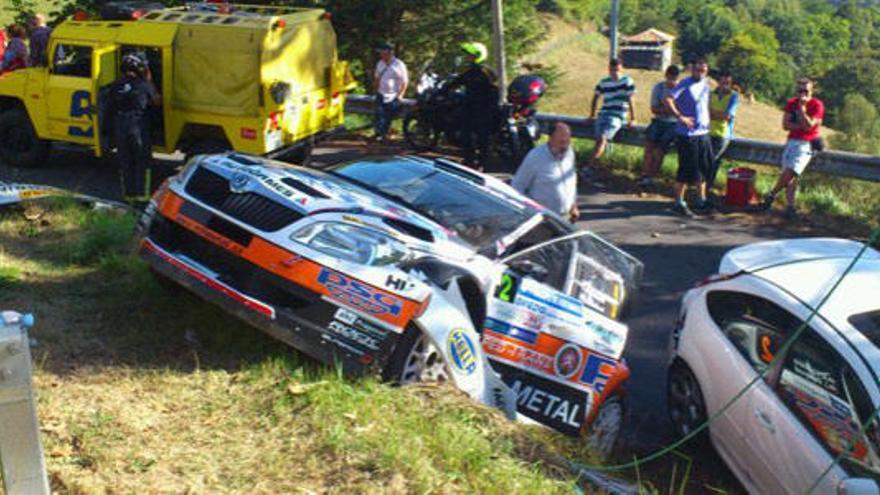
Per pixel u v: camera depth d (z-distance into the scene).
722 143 12.45
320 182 5.77
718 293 6.28
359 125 16.80
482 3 20.94
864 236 11.30
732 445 5.65
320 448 4.33
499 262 5.80
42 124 11.46
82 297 6.25
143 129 10.08
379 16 20.42
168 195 5.51
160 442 4.23
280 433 4.46
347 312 5.02
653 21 84.06
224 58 10.48
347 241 5.12
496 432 4.93
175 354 5.41
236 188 5.34
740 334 5.83
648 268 9.71
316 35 11.55
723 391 5.79
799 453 4.91
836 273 5.75
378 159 7.01
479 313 5.64
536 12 24.38
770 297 5.66
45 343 5.30
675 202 11.83
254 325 5.04
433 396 5.10
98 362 5.14
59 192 8.66
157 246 5.41
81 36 10.97
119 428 4.30
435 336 5.17
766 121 42.88
